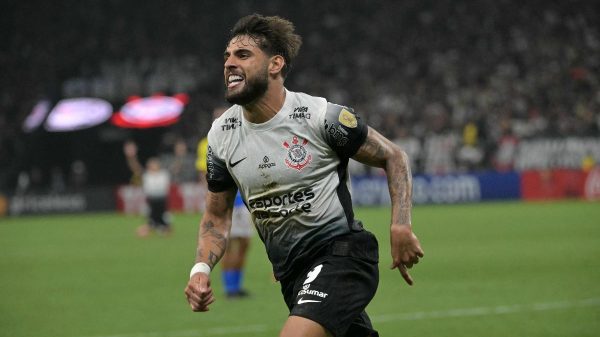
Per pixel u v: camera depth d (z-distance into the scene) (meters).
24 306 15.03
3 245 27.77
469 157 48.88
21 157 53.59
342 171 6.88
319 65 62.69
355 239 6.81
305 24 66.38
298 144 6.67
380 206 45.03
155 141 55.25
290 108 6.71
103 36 63.53
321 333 6.37
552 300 14.38
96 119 54.59
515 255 21.56
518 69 60.72
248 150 6.77
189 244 27.19
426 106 55.50
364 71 61.78
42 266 21.59
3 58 61.09
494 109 54.44
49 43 62.59
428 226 31.30
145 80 59.38
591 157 48.62
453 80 59.03
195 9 65.62
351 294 6.59
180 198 45.50
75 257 23.70
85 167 54.34
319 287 6.55
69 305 15.09
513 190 46.88
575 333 11.47
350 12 66.94
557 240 25.28
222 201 7.27
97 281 18.44
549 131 51.69
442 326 12.22
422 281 17.14
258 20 6.69
